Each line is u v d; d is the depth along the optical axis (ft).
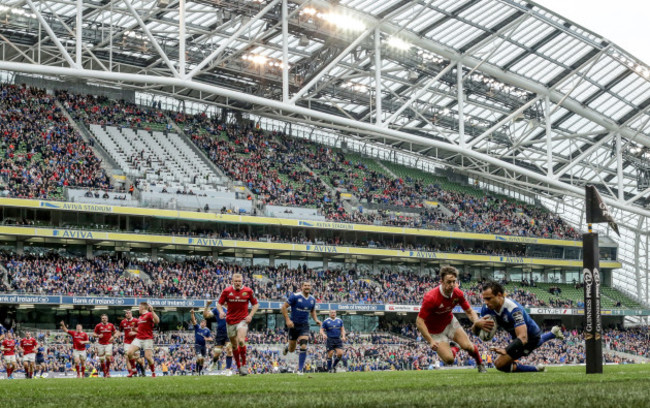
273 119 260.42
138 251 201.67
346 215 227.61
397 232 230.27
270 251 219.61
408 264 243.81
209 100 256.11
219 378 60.54
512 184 296.10
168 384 48.19
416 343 199.72
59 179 192.44
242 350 65.31
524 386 33.09
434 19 202.08
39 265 177.88
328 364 90.74
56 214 189.57
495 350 46.09
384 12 195.93
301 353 75.97
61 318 180.86
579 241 271.28
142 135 230.68
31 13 202.90
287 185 234.17
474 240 255.91
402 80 234.58
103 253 197.06
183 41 173.58
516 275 265.54
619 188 256.32
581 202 316.40
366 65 231.09
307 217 218.79
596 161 288.92
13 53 221.87
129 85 233.55
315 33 203.92
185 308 193.88
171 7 195.62
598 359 47.65
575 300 258.98
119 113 235.81
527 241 257.96
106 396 33.47
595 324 47.39
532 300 244.01
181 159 225.35
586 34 215.72
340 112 262.26
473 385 35.94
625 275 339.36
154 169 215.31
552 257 269.64
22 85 225.15
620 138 256.73
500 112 256.52
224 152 237.45
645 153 278.05
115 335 86.38
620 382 35.22
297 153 257.14
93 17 209.67
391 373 73.82
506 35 212.84
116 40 214.69
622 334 258.16
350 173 258.78
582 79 225.35
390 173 274.57
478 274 258.98
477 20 205.77
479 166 277.44
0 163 189.06
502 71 227.40
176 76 171.94
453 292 42.93
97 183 196.44
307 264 226.58
